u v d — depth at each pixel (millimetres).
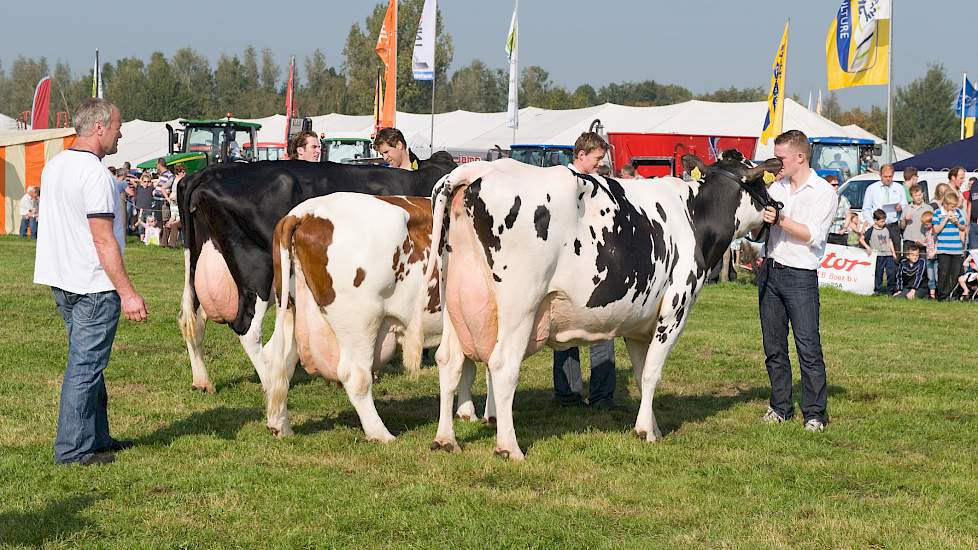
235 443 6562
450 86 135750
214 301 7723
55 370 8781
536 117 40844
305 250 6352
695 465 6332
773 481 6031
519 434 7098
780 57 25109
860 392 8844
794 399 8672
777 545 4914
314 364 6602
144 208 25016
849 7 22156
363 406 6637
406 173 8070
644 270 6574
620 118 34469
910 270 16703
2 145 27062
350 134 36000
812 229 7195
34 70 149000
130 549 4684
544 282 6113
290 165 7727
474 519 5168
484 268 6066
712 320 13445
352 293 6352
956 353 11227
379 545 4836
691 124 33562
